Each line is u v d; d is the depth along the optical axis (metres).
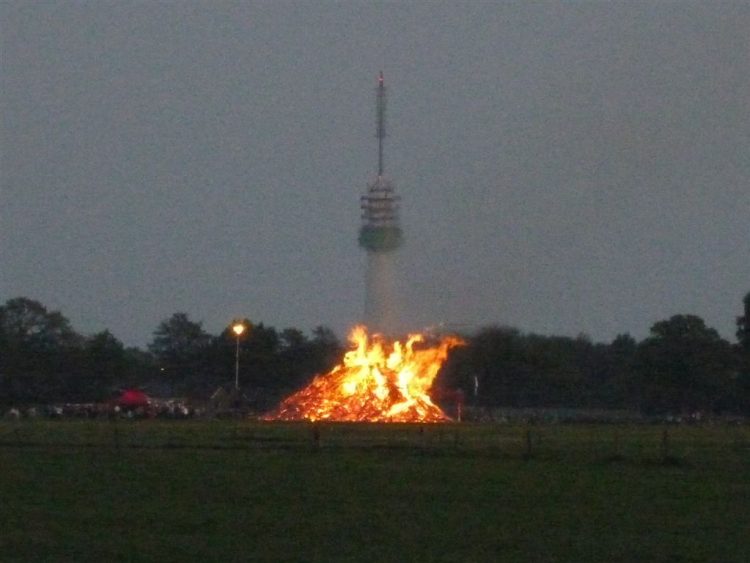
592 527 51.84
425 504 59.19
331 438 105.12
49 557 43.75
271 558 43.81
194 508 57.16
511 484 68.44
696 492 64.88
